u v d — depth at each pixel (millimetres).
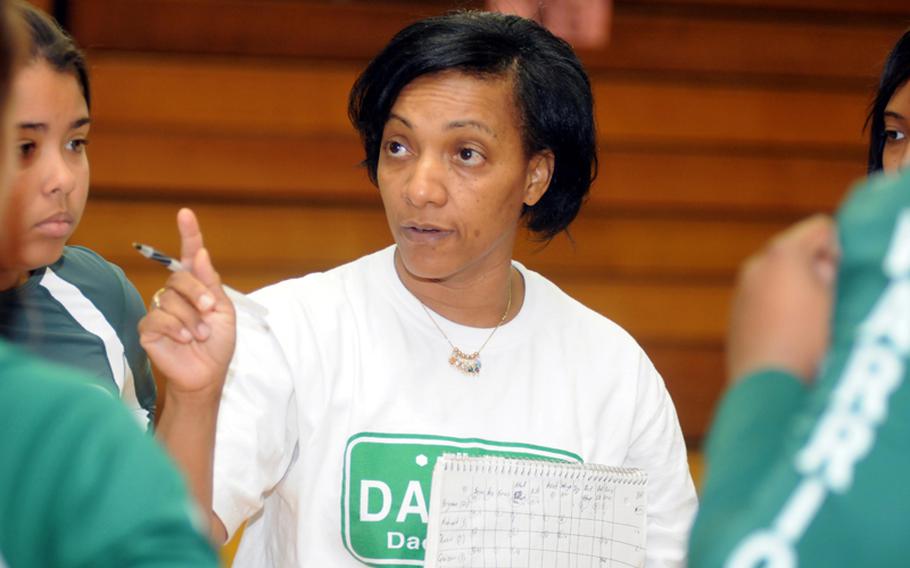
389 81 4188
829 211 12891
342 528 4141
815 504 2098
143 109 11875
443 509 3979
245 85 12023
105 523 2049
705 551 2178
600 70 12508
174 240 12016
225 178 12078
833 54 12758
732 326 2461
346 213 12312
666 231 12766
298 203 12273
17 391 2127
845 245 2271
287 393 4160
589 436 4438
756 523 2123
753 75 12711
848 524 2078
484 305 4438
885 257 2193
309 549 4148
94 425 2119
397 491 4156
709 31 12586
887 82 5043
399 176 4234
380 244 12398
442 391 4305
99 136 11836
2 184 2137
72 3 11664
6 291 4441
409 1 12180
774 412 2262
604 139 12586
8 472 2072
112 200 11922
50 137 4125
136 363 4820
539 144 4340
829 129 12820
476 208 4188
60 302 4586
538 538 4082
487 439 4285
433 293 4410
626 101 12555
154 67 11852
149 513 2074
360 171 12273
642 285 12766
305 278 4484
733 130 12719
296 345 4207
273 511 4457
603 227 12688
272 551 4438
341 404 4215
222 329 3439
